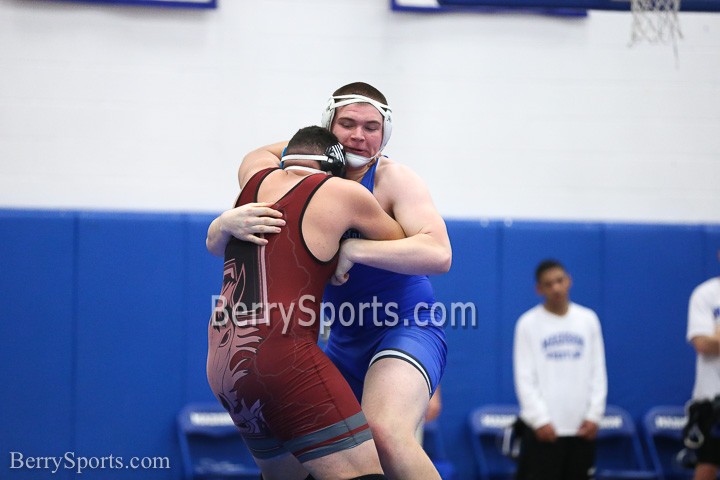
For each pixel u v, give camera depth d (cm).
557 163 1858
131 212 1695
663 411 1803
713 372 1572
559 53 1859
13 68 1711
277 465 808
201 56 1761
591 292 1816
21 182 1711
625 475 1722
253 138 1772
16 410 1631
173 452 1667
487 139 1839
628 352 1819
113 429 1655
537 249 1800
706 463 1554
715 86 1900
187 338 1688
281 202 757
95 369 1655
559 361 1575
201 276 1697
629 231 1833
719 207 1903
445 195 1827
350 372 869
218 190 1761
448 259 773
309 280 741
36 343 1645
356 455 718
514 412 1750
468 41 1833
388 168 837
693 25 1895
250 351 719
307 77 1788
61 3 1720
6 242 1647
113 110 1738
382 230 776
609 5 1495
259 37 1778
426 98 1823
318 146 782
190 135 1756
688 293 1842
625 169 1878
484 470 1725
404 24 1816
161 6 1742
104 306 1666
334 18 1797
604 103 1872
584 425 1563
